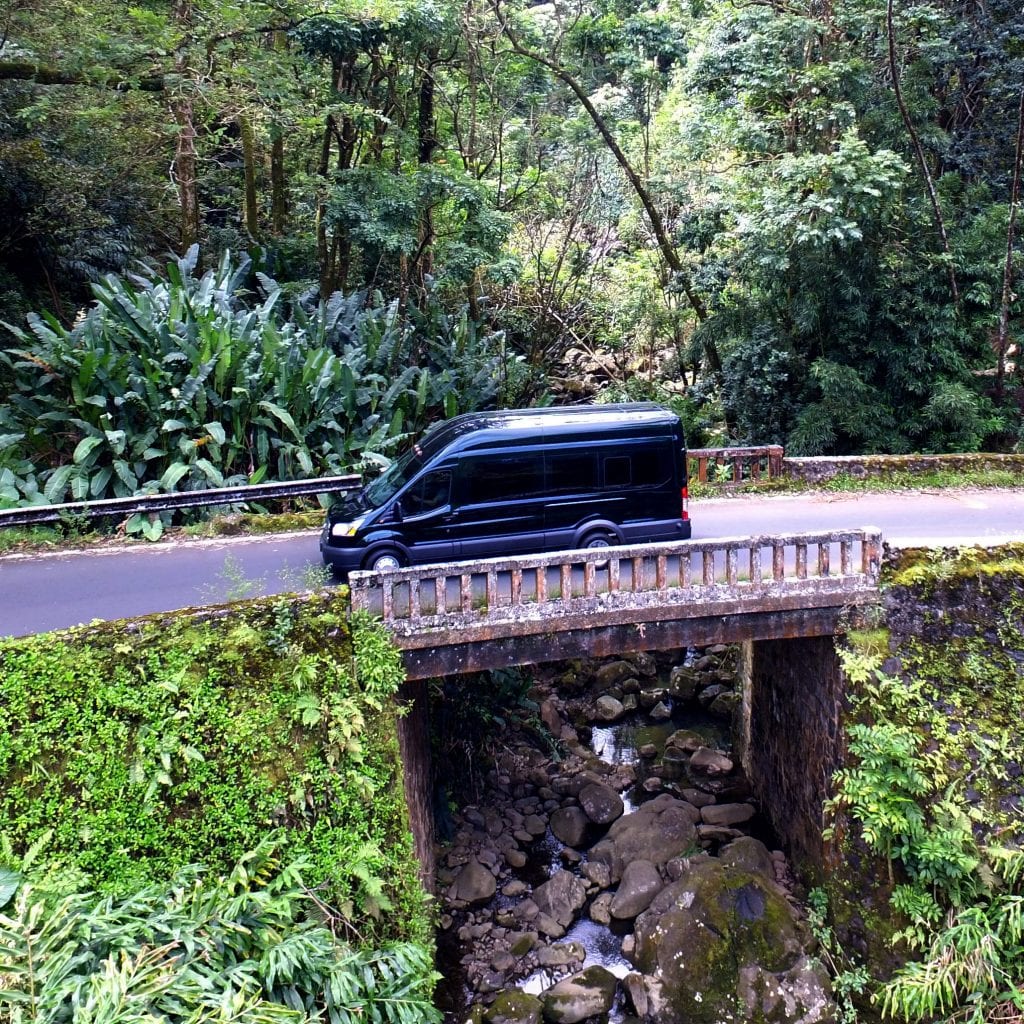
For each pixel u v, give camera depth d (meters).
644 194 19.30
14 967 5.59
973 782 8.70
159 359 13.60
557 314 22.86
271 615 8.02
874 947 8.75
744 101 17.48
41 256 18.94
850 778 8.95
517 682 13.48
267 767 7.51
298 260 21.08
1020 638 9.46
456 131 20.31
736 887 9.50
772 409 17.34
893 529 11.81
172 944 6.20
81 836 7.00
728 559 9.27
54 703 7.25
